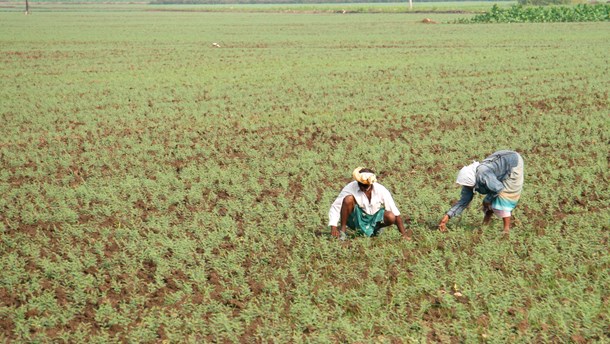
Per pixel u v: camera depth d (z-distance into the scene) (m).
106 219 12.45
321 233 11.43
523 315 8.41
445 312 8.66
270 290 9.25
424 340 7.79
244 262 10.34
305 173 15.32
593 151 16.67
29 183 15.07
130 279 9.75
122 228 11.97
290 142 18.36
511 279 9.30
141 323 8.45
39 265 10.26
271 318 8.55
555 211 12.39
